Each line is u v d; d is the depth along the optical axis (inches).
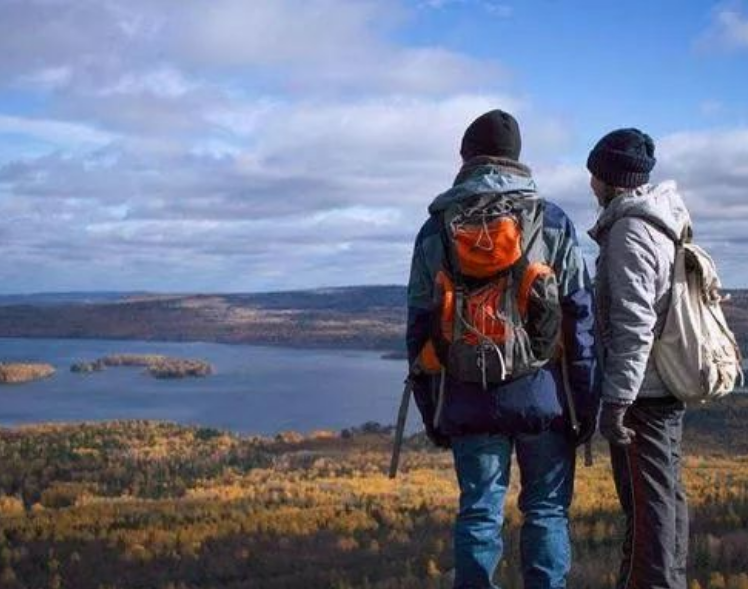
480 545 159.3
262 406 7800.2
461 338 155.3
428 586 616.4
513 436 161.8
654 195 176.1
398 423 166.9
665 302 174.4
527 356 153.9
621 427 168.6
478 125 163.8
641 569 179.3
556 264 158.2
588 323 159.8
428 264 162.1
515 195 157.9
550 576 161.6
